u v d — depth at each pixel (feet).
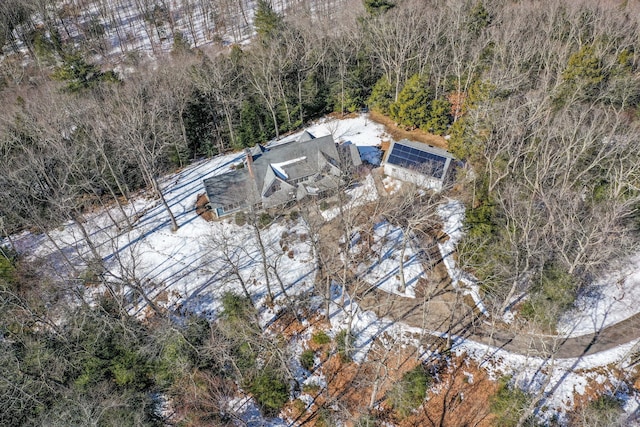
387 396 107.34
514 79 155.63
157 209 164.45
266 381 109.50
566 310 117.50
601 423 96.22
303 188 154.61
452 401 105.91
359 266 135.54
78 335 109.19
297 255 140.46
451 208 150.71
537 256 111.65
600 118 128.98
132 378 108.68
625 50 157.89
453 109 197.77
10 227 148.87
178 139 173.68
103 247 147.02
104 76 192.75
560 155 118.93
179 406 108.17
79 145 151.43
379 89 198.70
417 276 132.46
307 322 123.95
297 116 203.62
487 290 122.01
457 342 116.16
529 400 99.55
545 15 197.98
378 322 121.80
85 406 90.02
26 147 146.00
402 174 160.86
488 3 217.15
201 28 306.14
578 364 109.60
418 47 200.23
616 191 104.99
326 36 213.46
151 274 139.74
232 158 188.85
